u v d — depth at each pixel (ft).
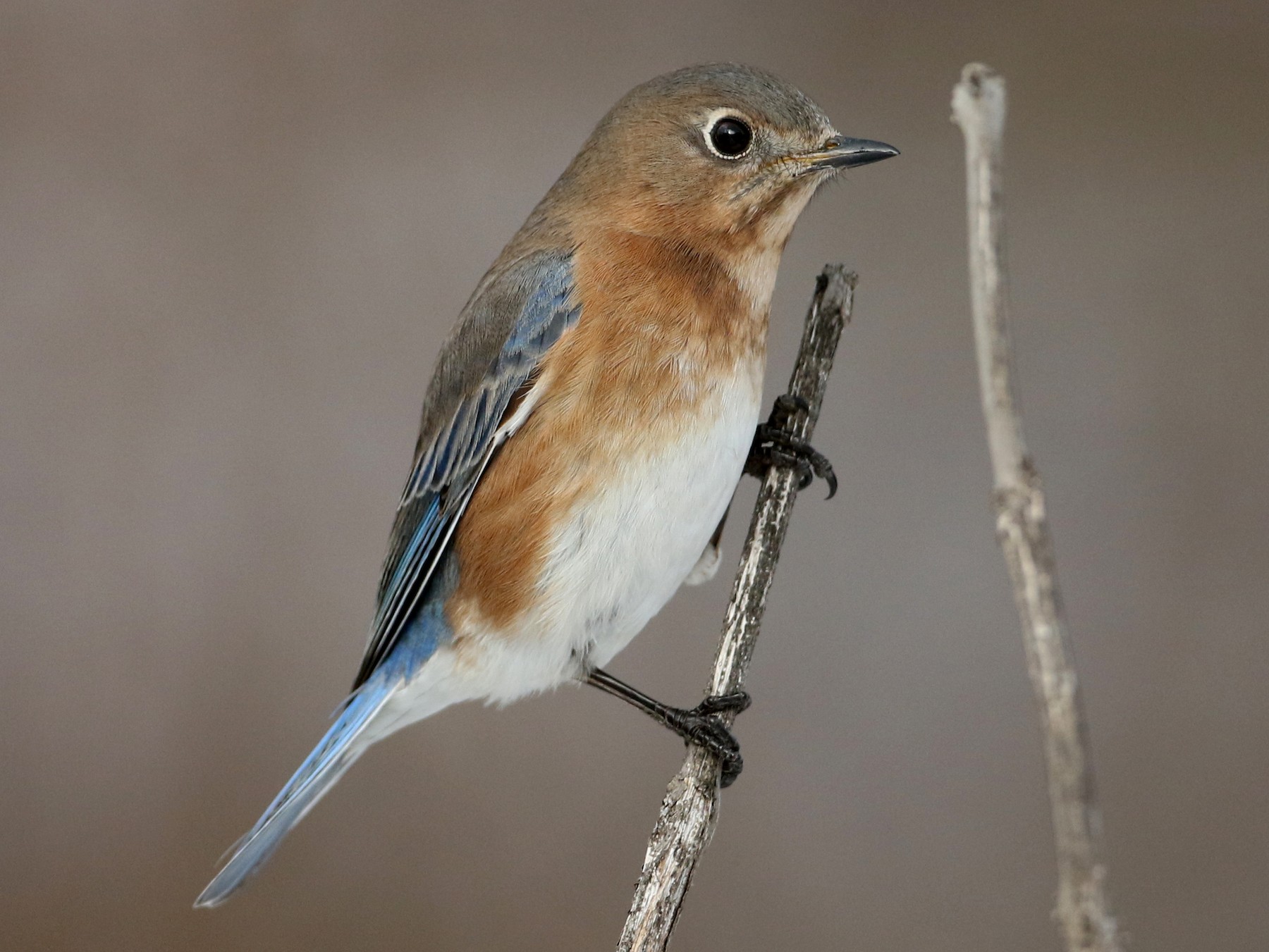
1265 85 11.71
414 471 11.39
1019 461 10.17
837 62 11.73
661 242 11.34
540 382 11.32
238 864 11.36
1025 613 9.82
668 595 11.34
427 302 11.68
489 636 11.34
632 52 11.76
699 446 11.32
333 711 11.37
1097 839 9.25
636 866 11.53
